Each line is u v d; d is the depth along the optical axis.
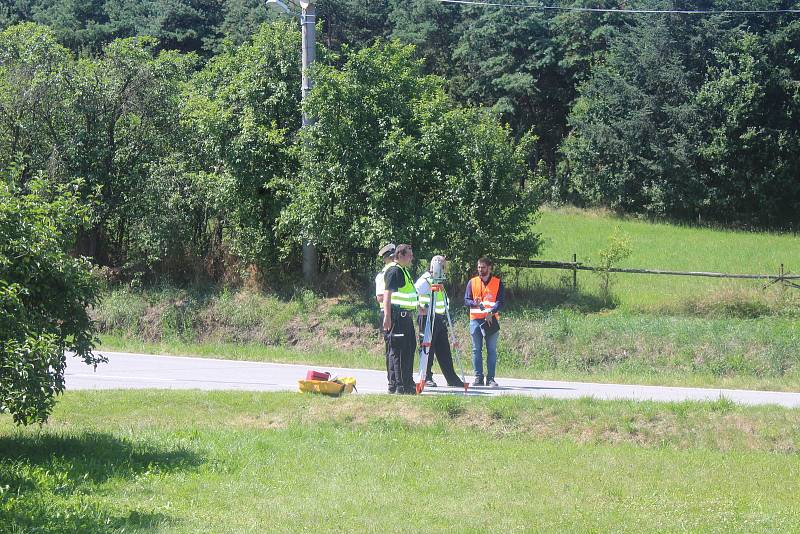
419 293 19.83
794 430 15.59
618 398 18.12
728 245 51.22
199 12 92.94
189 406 17.56
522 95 81.62
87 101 38.28
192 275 39.19
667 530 10.70
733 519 11.20
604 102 72.06
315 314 35.38
